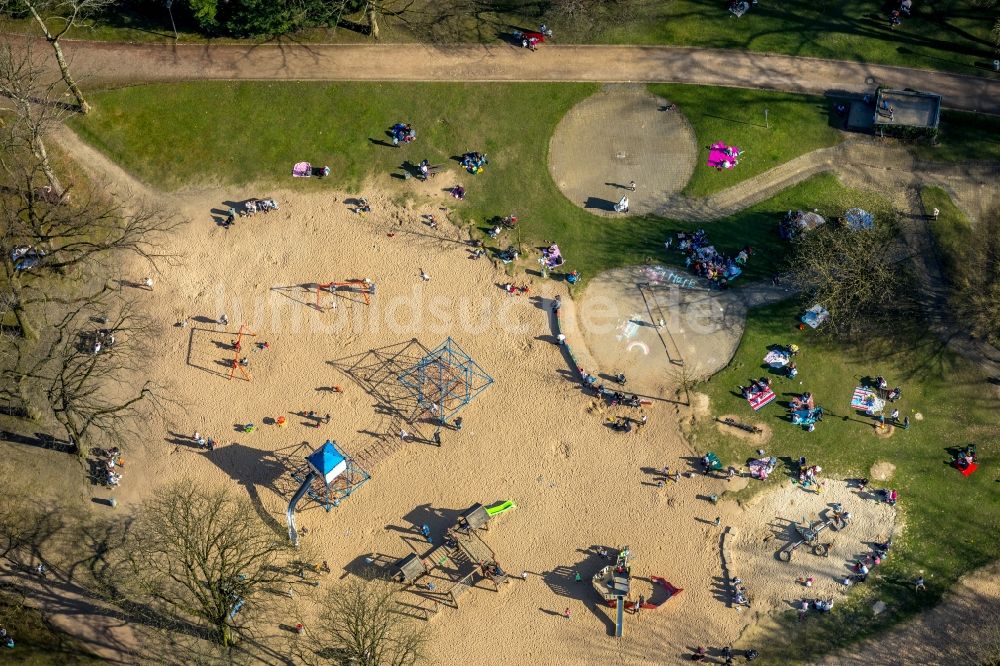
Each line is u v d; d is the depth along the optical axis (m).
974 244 102.69
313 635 91.19
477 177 105.62
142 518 93.88
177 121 106.88
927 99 106.69
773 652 91.50
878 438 97.12
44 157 98.38
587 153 106.50
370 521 94.62
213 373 98.81
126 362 98.88
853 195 104.75
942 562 93.94
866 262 98.38
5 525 93.50
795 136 107.00
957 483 96.12
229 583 84.62
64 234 95.81
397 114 107.56
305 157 106.06
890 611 92.56
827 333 100.00
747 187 105.12
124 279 101.50
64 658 89.88
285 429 97.19
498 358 99.56
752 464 96.00
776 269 101.88
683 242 102.81
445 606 92.44
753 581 93.31
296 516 94.50
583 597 92.62
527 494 95.38
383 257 102.75
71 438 95.81
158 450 96.44
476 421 97.44
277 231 103.56
